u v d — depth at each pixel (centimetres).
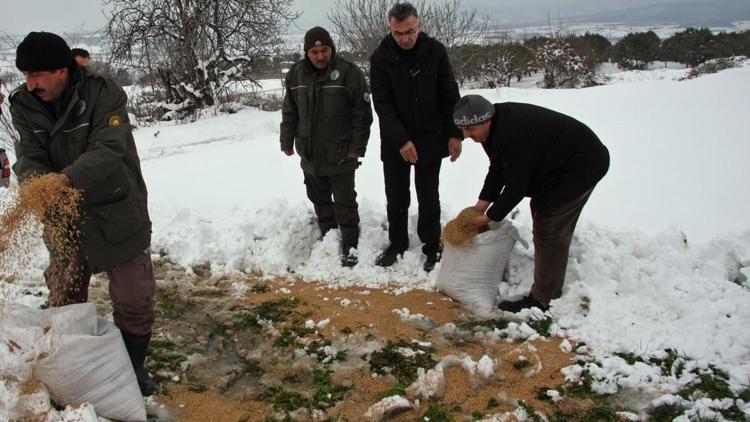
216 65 1775
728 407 306
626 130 906
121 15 1720
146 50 1758
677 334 361
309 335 390
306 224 520
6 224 267
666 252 431
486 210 416
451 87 429
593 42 3384
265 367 362
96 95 282
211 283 468
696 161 711
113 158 275
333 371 352
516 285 436
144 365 358
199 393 336
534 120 355
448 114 435
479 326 393
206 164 862
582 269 420
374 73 430
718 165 689
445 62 424
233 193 686
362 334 387
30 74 267
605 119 1010
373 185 703
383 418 308
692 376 329
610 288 405
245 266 492
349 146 460
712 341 351
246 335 396
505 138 353
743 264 418
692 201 584
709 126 891
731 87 1239
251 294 450
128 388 296
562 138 358
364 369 353
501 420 299
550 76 2456
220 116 1681
